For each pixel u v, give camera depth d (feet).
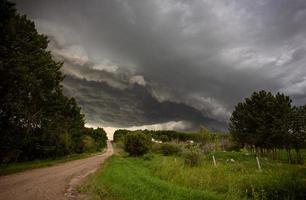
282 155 188.14
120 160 170.40
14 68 84.74
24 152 144.15
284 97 166.81
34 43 105.70
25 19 102.83
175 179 61.46
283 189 43.27
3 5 81.66
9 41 87.35
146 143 217.36
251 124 180.45
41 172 82.38
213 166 79.61
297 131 147.74
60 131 169.07
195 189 48.34
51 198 39.50
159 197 39.29
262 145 173.17
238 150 244.22
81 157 215.51
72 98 211.00
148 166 115.24
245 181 49.93
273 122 160.45
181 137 434.71
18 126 109.50
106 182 56.70
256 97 185.16
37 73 111.04
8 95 92.17
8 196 39.91
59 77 140.46
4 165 98.02
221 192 47.65
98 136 513.04
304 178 48.32
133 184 51.26
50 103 137.18
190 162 89.76
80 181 61.36
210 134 211.61
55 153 177.47
